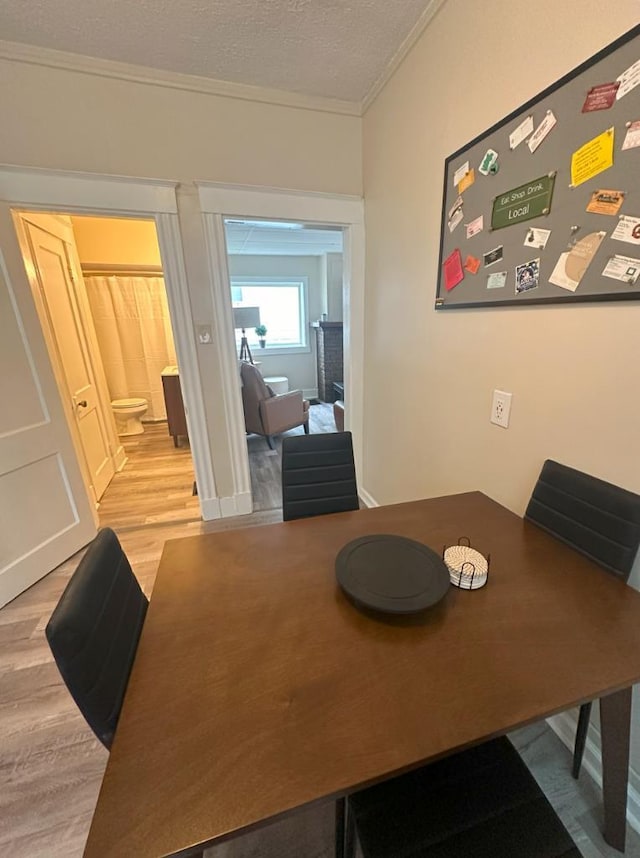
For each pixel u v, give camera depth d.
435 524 1.22
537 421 1.24
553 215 1.09
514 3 1.14
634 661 0.72
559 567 0.99
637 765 1.03
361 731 0.61
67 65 1.77
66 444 2.26
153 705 0.66
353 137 2.28
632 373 0.94
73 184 1.91
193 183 2.09
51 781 1.18
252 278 6.00
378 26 1.61
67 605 0.68
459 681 0.69
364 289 2.51
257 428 4.14
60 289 2.67
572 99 0.99
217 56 1.79
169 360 5.02
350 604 0.88
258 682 0.70
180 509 2.91
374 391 2.52
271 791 0.53
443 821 0.70
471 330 1.50
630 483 0.98
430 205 1.69
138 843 0.48
